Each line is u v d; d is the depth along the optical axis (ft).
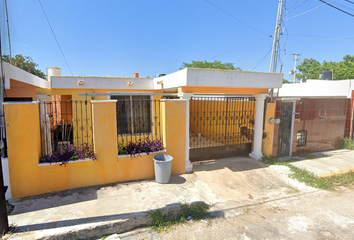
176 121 17.37
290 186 17.31
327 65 102.73
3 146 12.76
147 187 15.25
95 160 14.93
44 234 10.00
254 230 11.76
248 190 16.29
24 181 13.30
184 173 18.31
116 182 15.83
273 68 29.35
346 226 12.32
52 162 13.85
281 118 23.08
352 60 98.53
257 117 22.13
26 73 17.83
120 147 16.65
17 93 19.44
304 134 25.63
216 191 15.62
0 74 13.03
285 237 11.24
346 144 28.14
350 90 28.68
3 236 9.79
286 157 24.12
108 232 11.04
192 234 11.32
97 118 14.71
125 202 13.11
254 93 21.54
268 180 18.04
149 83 26.86
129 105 25.84
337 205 14.70
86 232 10.58
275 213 13.52
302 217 13.14
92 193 14.10
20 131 12.90
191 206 13.25
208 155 21.93
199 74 16.80
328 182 17.92
